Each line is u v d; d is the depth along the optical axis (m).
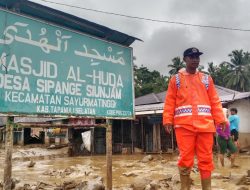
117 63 6.11
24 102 4.72
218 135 9.79
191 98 4.13
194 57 4.18
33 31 4.94
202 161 4.13
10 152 4.55
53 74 5.11
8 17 4.67
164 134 19.11
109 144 5.79
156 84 54.78
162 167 11.02
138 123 20.16
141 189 6.45
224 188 6.51
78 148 19.39
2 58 4.55
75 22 5.57
